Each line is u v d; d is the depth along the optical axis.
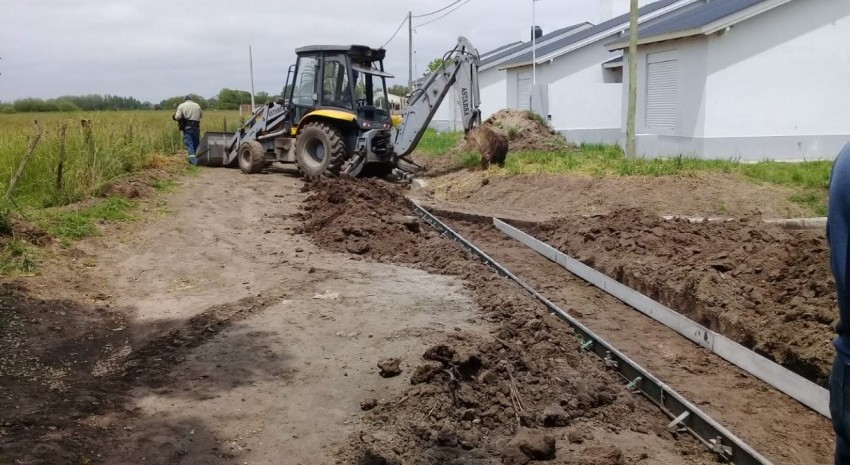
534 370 5.26
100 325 6.16
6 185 10.23
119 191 11.48
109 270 7.76
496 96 33.69
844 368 2.31
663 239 9.01
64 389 4.78
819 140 17.81
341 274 8.00
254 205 12.32
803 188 12.81
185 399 4.80
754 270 7.47
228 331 6.08
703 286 7.12
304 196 13.62
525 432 4.38
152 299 6.93
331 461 4.09
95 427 4.31
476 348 5.29
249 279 7.70
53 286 6.93
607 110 24.48
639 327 6.95
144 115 29.84
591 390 5.12
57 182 10.34
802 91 17.56
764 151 17.66
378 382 5.06
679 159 14.71
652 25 21.97
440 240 9.76
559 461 4.18
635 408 5.10
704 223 9.80
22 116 37.03
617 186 13.12
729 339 6.22
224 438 4.30
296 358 5.51
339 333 6.03
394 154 16.28
